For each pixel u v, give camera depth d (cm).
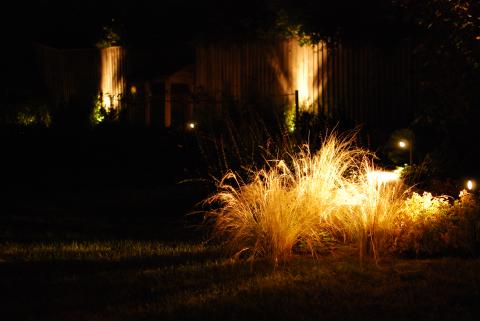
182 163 1606
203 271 767
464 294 652
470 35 1003
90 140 1742
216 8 2091
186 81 2272
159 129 1770
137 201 1298
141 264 816
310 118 1675
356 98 1745
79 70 2705
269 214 838
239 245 858
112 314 622
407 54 1633
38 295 689
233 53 2067
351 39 1739
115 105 2419
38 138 1720
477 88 1081
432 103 1203
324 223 877
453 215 864
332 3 1750
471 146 1234
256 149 1416
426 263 776
